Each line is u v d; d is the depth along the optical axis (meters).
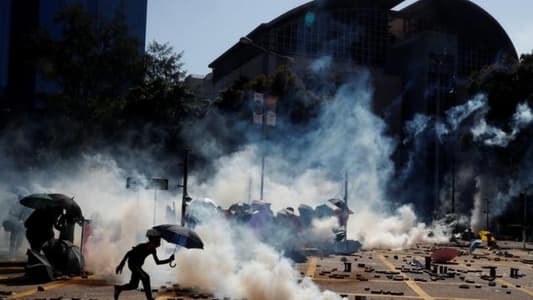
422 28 102.81
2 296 14.55
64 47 64.25
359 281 20.06
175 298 15.16
